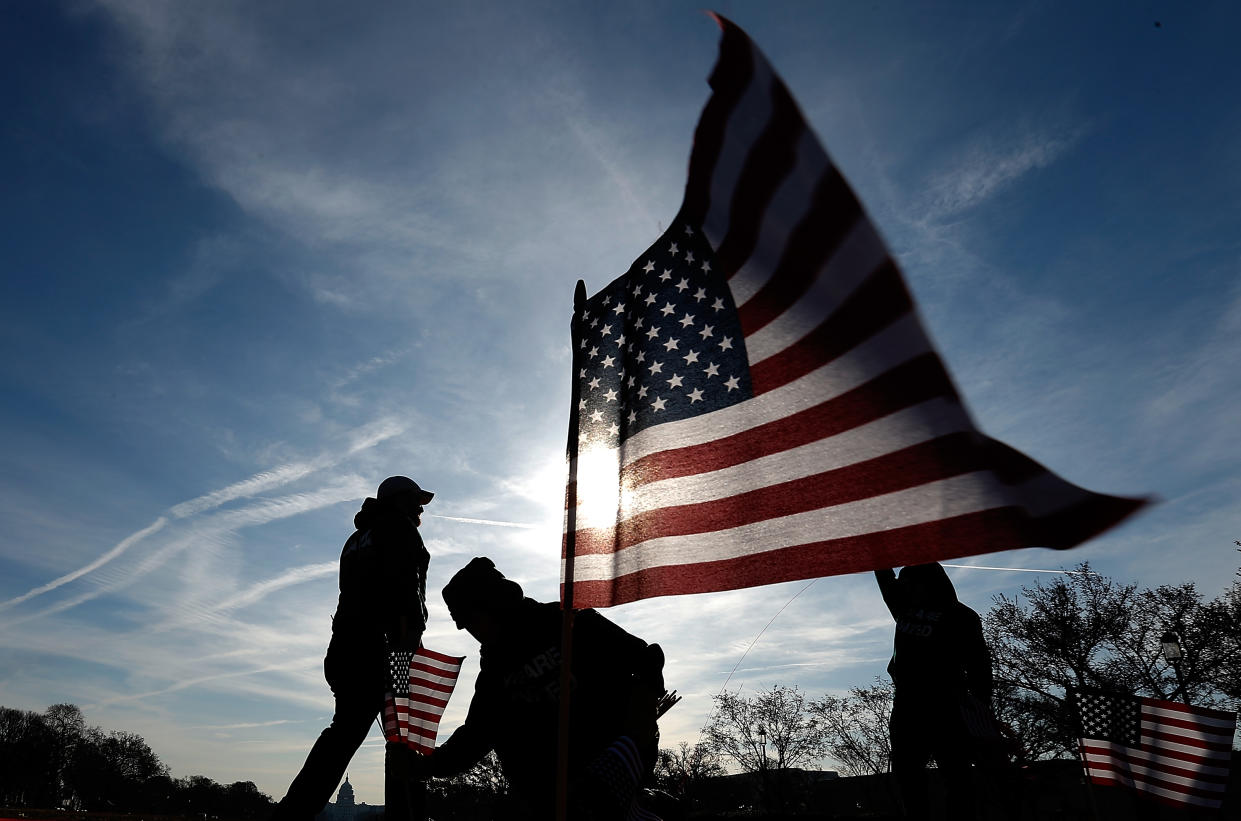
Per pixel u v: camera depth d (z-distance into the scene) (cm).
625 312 329
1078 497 179
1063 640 3753
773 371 249
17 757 13000
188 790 15600
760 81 247
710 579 256
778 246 245
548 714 315
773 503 244
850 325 231
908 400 218
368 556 441
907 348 220
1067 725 3509
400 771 357
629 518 293
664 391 293
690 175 267
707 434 270
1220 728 592
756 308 251
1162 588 3725
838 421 230
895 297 224
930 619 506
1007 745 482
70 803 13688
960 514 201
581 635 314
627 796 236
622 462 307
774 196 245
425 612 450
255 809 16012
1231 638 3506
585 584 304
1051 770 3300
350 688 422
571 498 310
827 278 236
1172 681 3562
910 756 502
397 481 468
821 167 236
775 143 245
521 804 324
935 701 493
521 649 323
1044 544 185
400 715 436
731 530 256
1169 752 603
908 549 208
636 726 263
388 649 430
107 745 14675
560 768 254
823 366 235
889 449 218
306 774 412
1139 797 599
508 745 328
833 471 228
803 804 6325
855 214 230
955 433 208
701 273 294
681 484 275
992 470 198
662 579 270
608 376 328
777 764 6209
